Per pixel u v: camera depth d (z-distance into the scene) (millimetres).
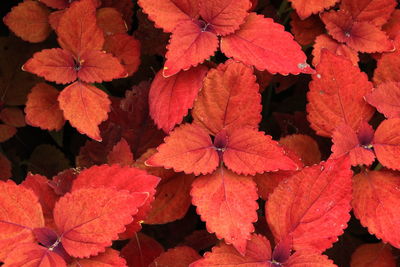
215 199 690
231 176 701
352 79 733
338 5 836
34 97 808
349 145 726
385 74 774
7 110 897
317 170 686
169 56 710
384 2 797
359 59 833
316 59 786
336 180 684
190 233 813
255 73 815
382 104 735
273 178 717
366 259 767
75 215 660
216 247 676
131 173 688
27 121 803
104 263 664
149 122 790
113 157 758
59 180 717
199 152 703
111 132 797
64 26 764
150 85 799
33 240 661
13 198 663
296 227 687
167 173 731
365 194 727
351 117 742
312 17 818
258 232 741
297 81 888
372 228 717
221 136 711
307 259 678
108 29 840
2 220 661
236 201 689
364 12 802
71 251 657
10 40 901
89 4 763
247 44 726
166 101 729
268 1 887
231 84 713
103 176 687
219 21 729
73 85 761
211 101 718
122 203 659
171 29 730
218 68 713
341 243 816
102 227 657
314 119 746
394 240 710
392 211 718
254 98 714
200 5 728
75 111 750
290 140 769
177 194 732
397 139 729
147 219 728
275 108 917
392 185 727
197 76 726
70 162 931
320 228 684
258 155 701
